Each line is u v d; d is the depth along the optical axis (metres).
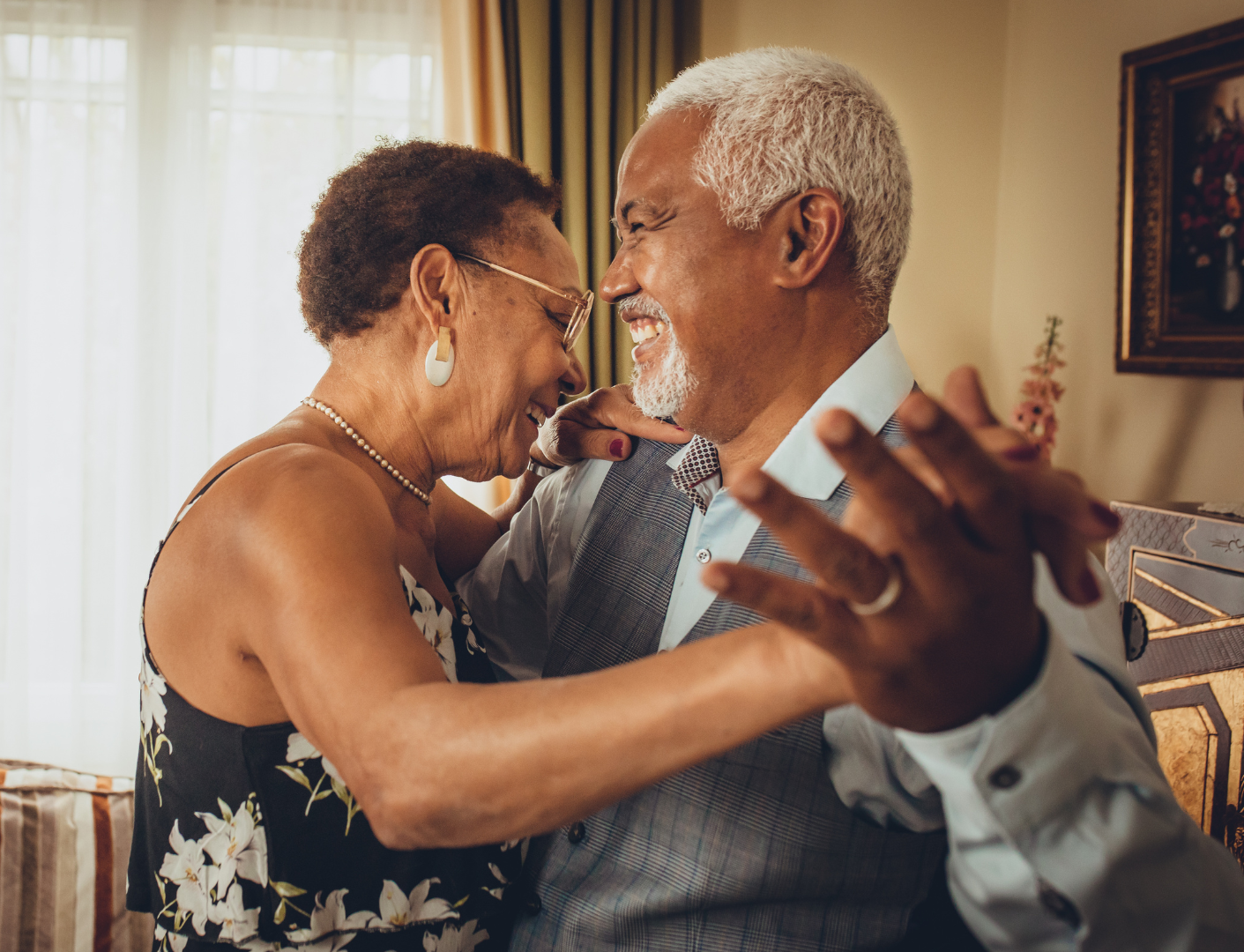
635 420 1.22
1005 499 0.41
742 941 0.89
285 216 2.99
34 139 2.86
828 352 1.03
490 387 1.03
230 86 2.94
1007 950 0.58
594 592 1.14
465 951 0.96
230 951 0.86
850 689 0.46
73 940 1.72
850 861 0.88
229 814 0.85
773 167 0.96
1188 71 2.33
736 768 0.90
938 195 3.10
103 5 2.87
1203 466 2.39
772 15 3.06
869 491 0.40
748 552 1.01
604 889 0.95
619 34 2.95
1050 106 2.89
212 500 0.81
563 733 0.57
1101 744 0.53
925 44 3.06
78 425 2.94
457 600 1.07
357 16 2.99
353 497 0.78
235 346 3.00
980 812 0.52
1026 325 3.00
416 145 1.02
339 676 0.66
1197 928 0.56
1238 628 1.43
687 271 0.99
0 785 1.82
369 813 0.63
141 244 2.90
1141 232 2.48
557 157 2.97
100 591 2.94
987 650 0.45
